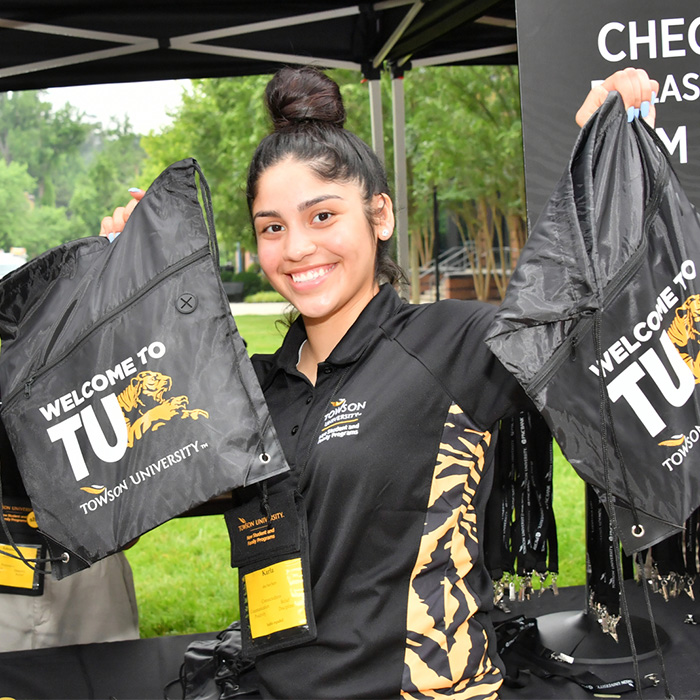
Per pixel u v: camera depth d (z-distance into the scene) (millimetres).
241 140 15180
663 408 1193
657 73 1615
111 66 3330
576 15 1593
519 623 1909
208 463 1207
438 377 1255
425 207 14352
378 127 3916
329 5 3254
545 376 1144
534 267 1155
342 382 1315
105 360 1267
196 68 3459
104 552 1235
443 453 1251
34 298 1353
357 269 1304
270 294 21703
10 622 1924
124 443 1245
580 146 1235
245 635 1290
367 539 1245
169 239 1289
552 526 1849
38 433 1280
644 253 1203
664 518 1177
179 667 1813
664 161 1274
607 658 1813
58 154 30812
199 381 1233
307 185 1258
